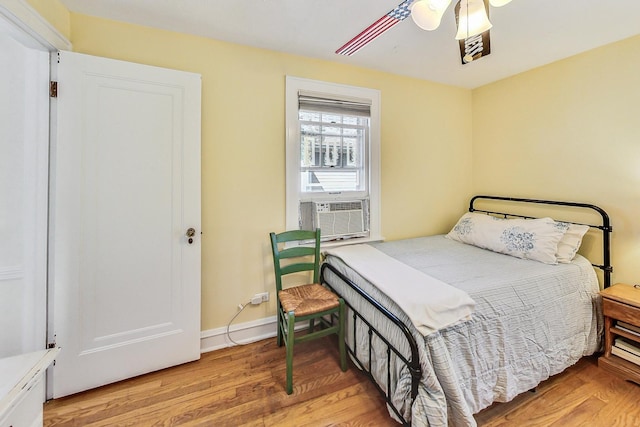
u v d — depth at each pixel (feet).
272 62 7.14
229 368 6.18
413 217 9.35
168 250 5.99
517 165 8.73
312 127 7.92
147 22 5.84
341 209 8.22
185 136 6.02
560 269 6.06
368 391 5.48
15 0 4.01
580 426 4.66
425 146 9.38
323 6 5.34
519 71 8.43
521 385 4.91
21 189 4.91
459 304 4.46
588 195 7.14
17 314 4.98
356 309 5.88
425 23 3.84
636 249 6.38
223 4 5.28
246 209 7.07
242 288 7.13
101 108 5.30
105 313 5.49
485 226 8.05
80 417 4.84
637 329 5.75
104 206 5.40
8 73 4.78
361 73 8.18
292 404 5.15
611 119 6.68
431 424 3.87
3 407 2.34
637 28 6.01
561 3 5.18
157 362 6.00
